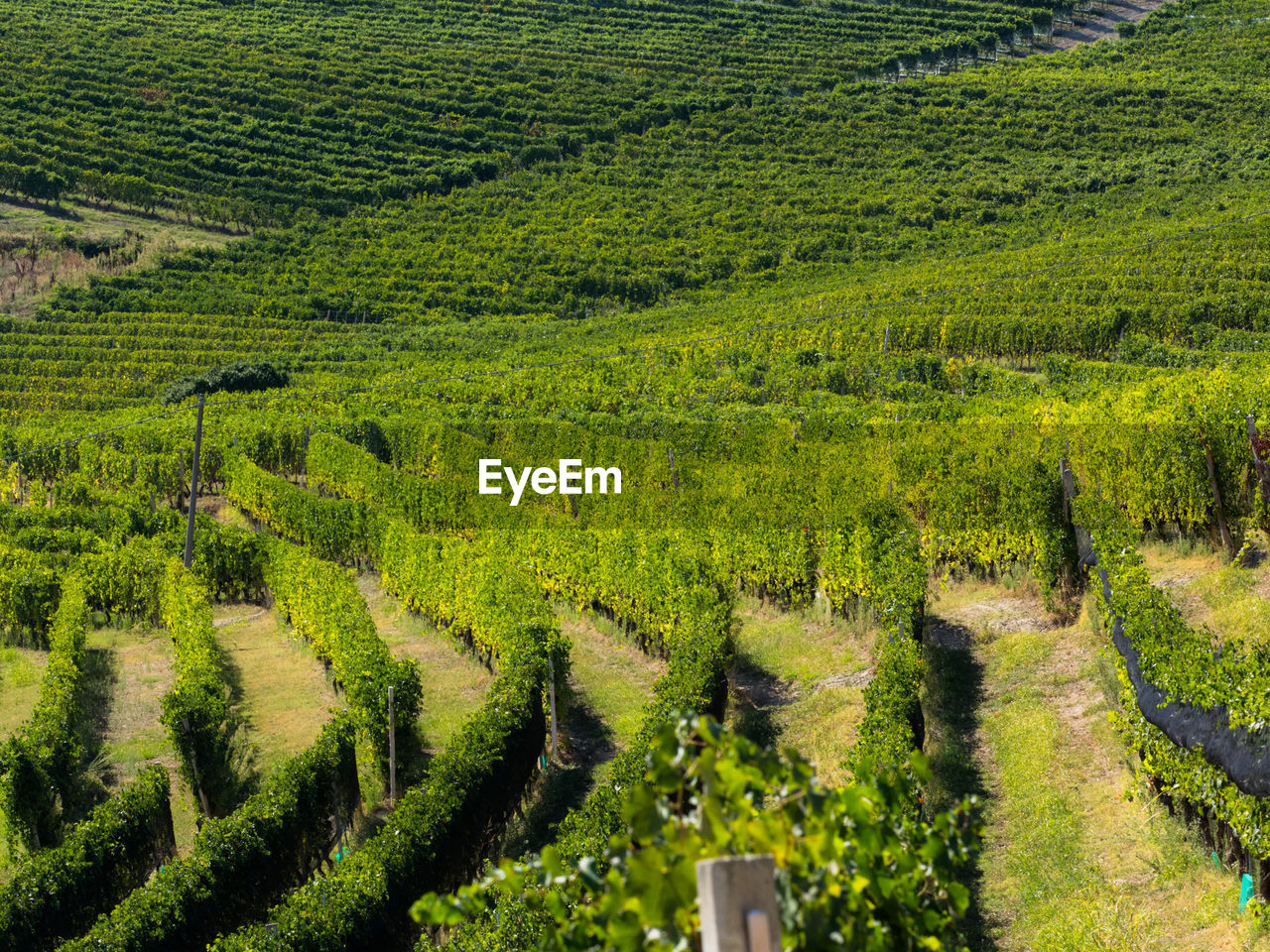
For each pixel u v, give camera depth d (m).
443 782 15.27
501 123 126.50
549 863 4.66
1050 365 45.12
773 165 117.38
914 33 152.62
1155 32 147.38
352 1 158.38
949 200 100.69
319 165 114.38
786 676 20.97
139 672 25.78
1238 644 13.89
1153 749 13.12
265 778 19.41
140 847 15.91
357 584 31.83
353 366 64.12
